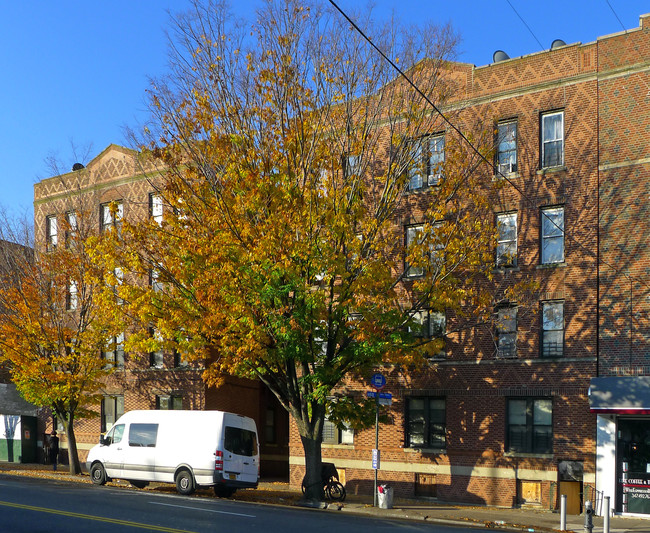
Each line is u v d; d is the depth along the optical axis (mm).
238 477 24469
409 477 27547
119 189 36562
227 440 24375
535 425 25531
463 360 26922
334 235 21766
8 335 31188
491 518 21641
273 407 36875
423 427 27719
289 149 22203
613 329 24406
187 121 22766
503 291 26266
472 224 24312
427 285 22266
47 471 33844
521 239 26297
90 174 37969
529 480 25188
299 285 21078
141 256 22984
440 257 22766
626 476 23516
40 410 39469
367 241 22469
